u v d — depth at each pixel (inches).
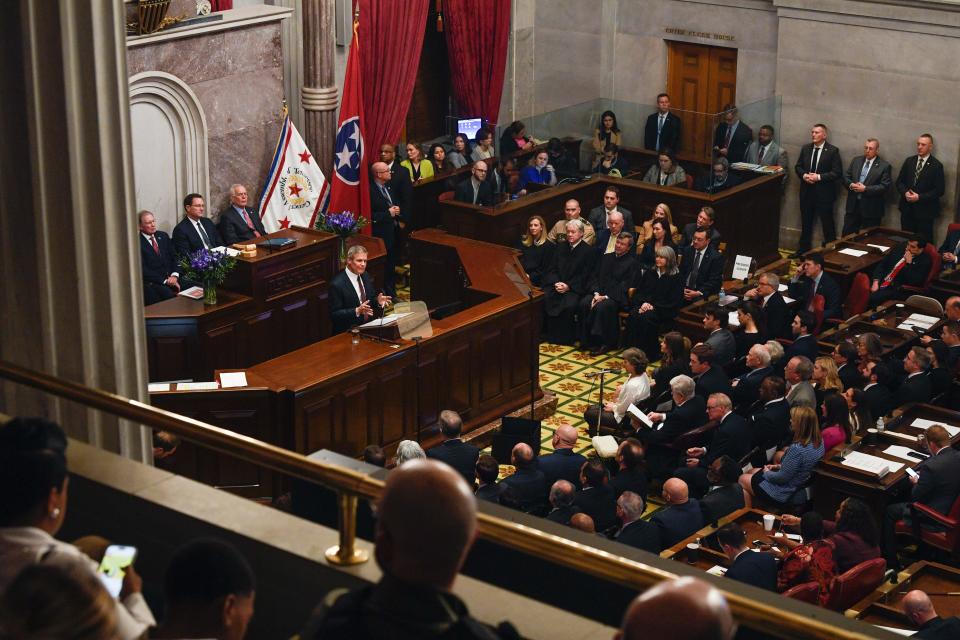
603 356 616.1
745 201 700.7
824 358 487.5
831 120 733.9
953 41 684.1
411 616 107.7
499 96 816.3
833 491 433.4
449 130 809.5
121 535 197.6
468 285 551.8
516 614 165.2
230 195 606.2
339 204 641.6
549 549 157.4
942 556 426.9
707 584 96.7
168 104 571.5
